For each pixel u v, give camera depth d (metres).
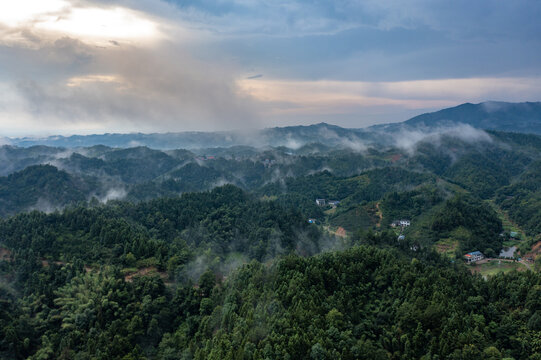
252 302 105.56
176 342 112.25
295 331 86.56
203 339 105.12
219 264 166.00
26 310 117.44
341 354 81.69
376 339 94.81
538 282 105.62
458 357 81.50
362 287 112.44
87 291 122.50
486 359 81.19
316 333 86.81
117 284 126.75
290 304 99.44
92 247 155.38
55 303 121.25
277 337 85.19
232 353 83.19
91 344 103.69
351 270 117.19
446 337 86.81
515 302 102.31
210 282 133.38
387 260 123.12
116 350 103.19
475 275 152.00
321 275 111.94
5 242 153.25
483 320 96.00
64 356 102.88
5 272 133.62
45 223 167.25
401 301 104.12
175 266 147.12
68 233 162.88
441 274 119.75
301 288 103.31
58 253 149.12
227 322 102.38
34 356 102.94
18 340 106.62
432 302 96.94
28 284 128.75
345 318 97.25
